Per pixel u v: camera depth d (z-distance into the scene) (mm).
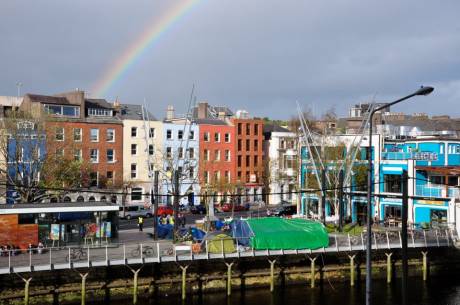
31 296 40688
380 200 74062
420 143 75812
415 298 46375
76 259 42000
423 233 56406
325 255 51250
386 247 51031
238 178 106188
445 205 66750
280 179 102438
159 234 54562
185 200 97438
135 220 75938
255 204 99000
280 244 47594
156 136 96000
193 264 46438
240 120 107438
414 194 70438
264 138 113438
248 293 46562
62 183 62469
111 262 41500
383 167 74562
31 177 59656
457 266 55594
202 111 111688
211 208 59531
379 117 105625
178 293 45406
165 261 43469
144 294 44250
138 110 103062
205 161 100625
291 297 45781
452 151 75312
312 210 79625
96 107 93312
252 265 48469
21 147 60562
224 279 46875
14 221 44062
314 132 86438
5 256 43031
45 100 85625
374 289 49250
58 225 45844
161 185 88062
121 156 90500
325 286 49594
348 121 110875
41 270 39250
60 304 41438
